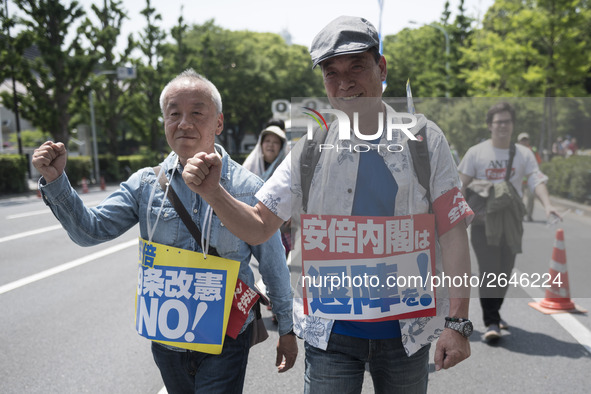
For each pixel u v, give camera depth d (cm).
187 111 193
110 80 3266
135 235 965
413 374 180
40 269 692
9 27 2358
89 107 3253
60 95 2706
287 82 4491
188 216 195
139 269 202
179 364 202
